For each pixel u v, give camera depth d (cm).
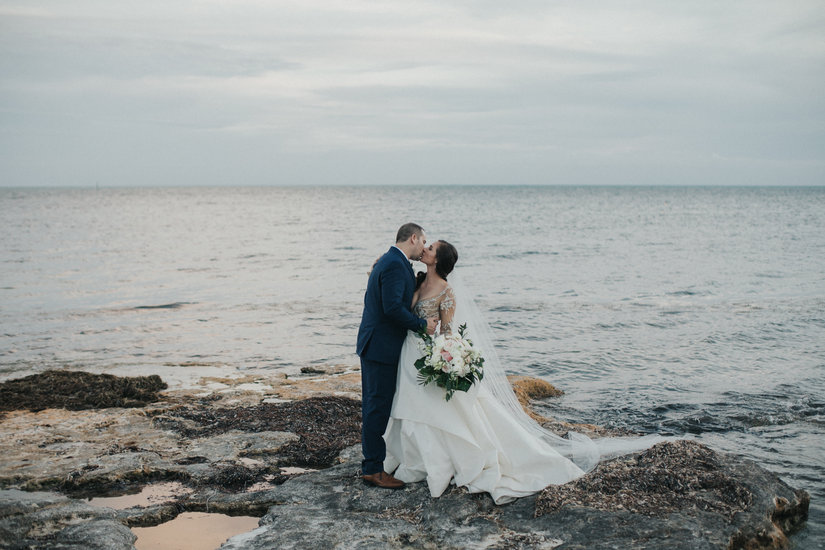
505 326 1365
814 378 965
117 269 2353
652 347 1173
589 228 4747
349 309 1595
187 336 1288
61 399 758
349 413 709
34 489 502
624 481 448
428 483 460
